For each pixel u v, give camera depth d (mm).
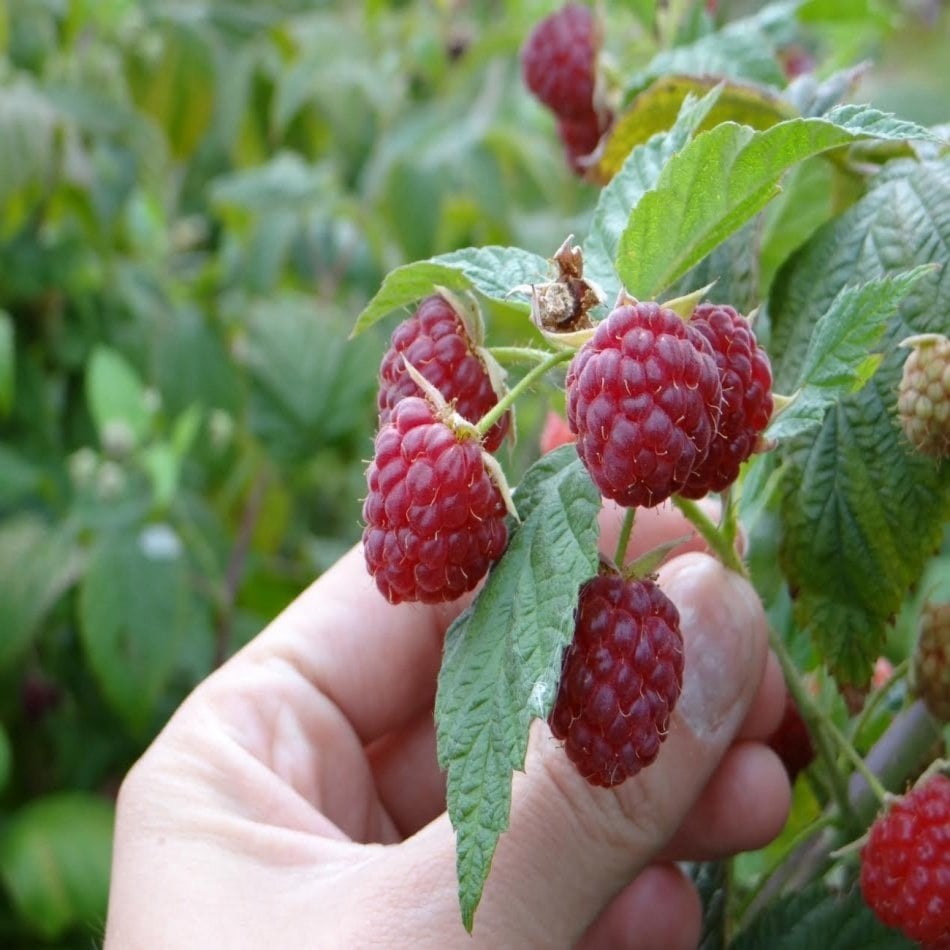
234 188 561
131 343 562
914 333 202
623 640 169
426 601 172
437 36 594
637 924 243
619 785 177
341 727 262
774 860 270
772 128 150
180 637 478
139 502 502
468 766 156
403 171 522
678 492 171
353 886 199
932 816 196
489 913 188
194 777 234
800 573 211
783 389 215
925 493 201
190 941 204
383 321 580
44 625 542
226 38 617
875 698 220
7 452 521
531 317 170
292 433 504
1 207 500
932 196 208
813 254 217
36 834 494
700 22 295
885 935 217
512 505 166
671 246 166
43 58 577
